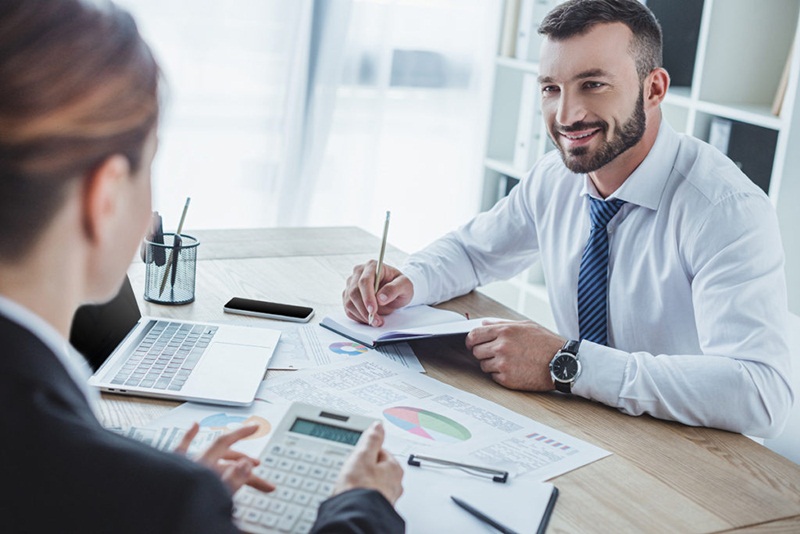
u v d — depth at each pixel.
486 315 1.73
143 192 0.70
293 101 3.21
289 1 3.13
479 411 1.28
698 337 1.59
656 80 1.63
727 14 2.46
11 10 0.62
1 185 0.61
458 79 3.60
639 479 1.13
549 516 1.02
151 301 1.61
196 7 3.04
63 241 0.65
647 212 1.65
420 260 1.79
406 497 1.02
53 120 0.61
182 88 3.10
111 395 1.24
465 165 3.69
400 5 3.45
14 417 0.63
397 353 1.48
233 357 1.37
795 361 1.58
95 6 0.66
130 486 0.63
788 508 1.09
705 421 1.31
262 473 0.93
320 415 1.03
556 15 1.59
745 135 2.42
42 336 0.66
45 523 0.62
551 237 1.85
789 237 2.27
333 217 3.47
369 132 3.41
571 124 1.60
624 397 1.32
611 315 1.71
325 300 1.69
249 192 3.28
